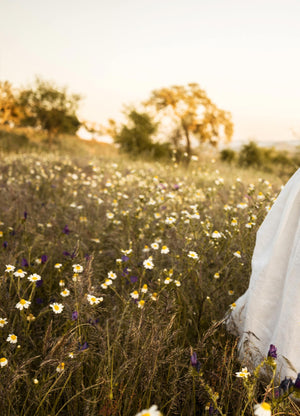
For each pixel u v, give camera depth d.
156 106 20.81
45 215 3.97
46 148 16.84
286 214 1.80
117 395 1.57
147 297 2.10
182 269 2.46
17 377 1.45
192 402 1.63
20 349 1.77
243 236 2.71
